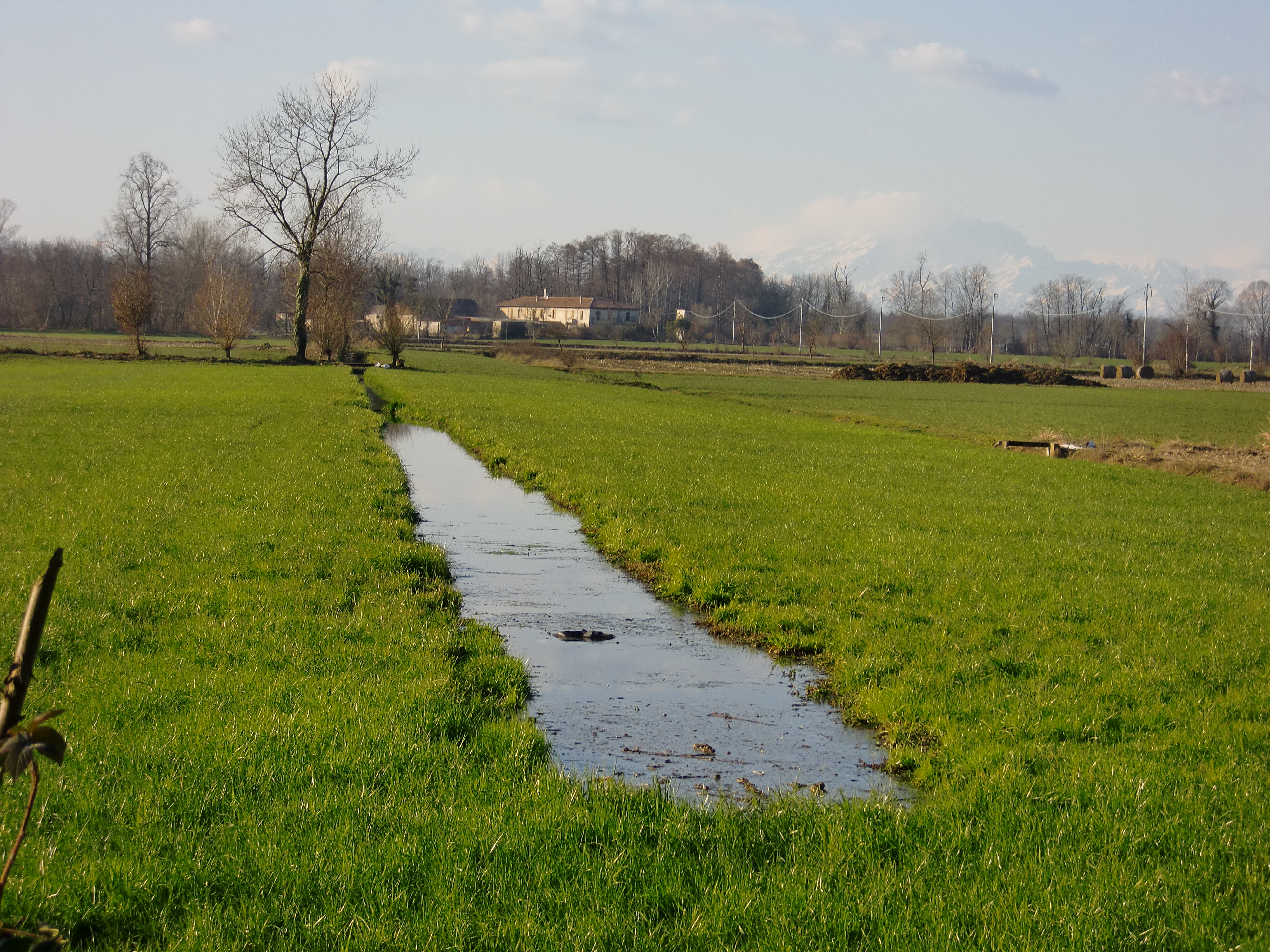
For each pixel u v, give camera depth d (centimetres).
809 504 2138
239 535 1538
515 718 885
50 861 542
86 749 705
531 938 502
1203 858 612
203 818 621
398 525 1745
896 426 4838
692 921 523
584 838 622
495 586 1484
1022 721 888
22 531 1493
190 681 876
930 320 19062
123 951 477
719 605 1380
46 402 3859
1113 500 2431
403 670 971
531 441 3166
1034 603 1339
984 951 504
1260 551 1805
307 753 732
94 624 1028
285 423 3362
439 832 612
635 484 2306
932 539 1773
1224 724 884
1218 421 5750
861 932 524
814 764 852
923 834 657
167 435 2878
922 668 1054
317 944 490
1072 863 604
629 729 924
